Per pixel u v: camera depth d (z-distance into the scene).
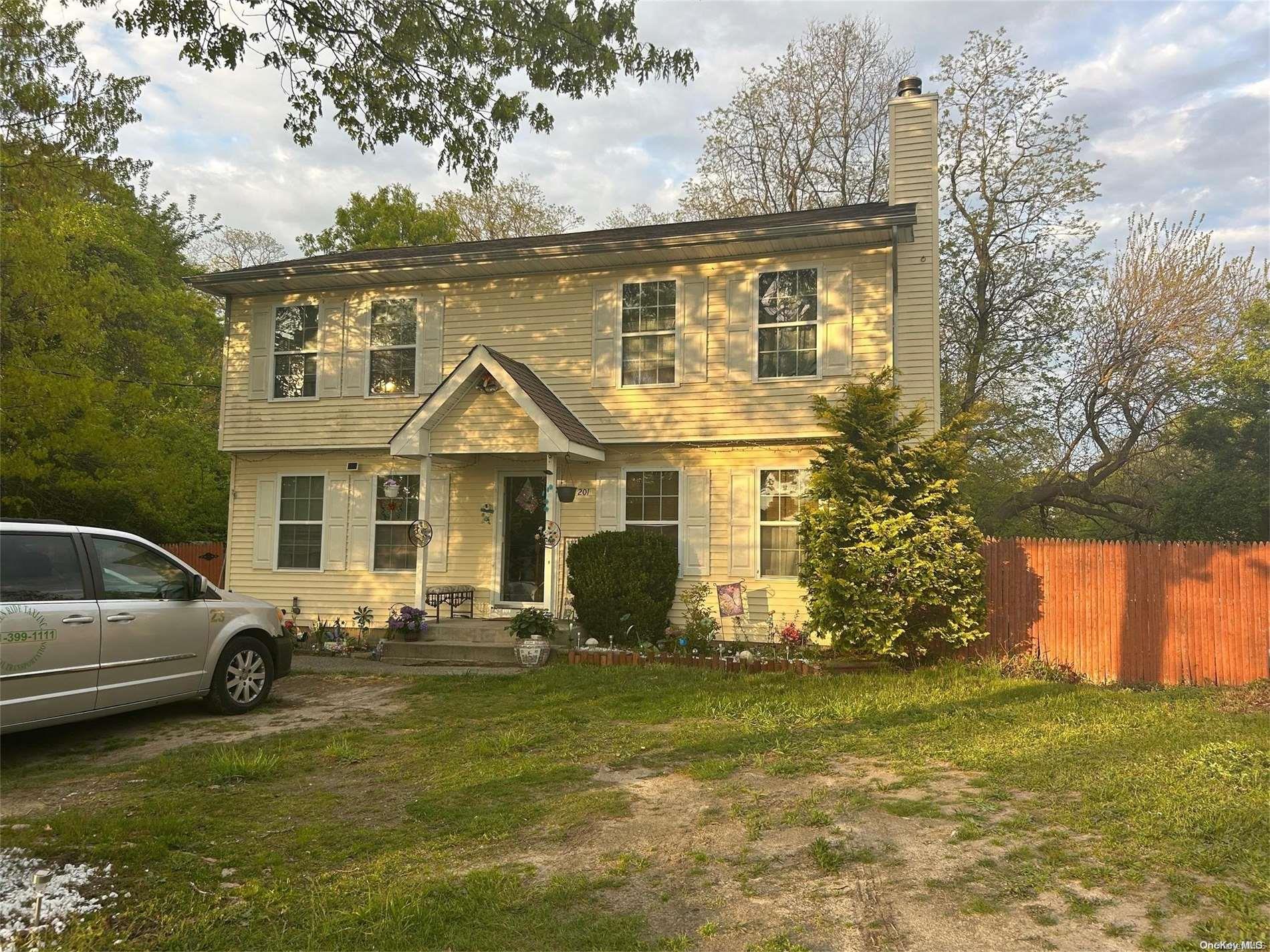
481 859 4.65
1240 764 5.90
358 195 33.34
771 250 12.86
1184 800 5.16
